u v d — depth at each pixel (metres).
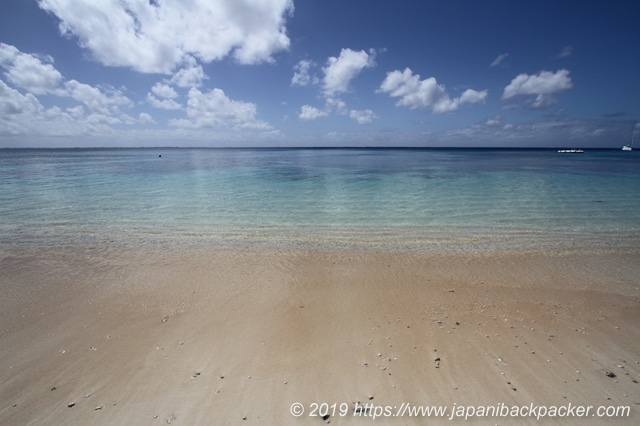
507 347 4.38
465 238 9.98
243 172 33.81
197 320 5.17
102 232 10.80
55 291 6.26
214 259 8.13
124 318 5.24
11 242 9.63
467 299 5.87
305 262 7.91
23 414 3.35
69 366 4.06
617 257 8.16
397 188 21.12
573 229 10.91
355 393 3.57
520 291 6.21
